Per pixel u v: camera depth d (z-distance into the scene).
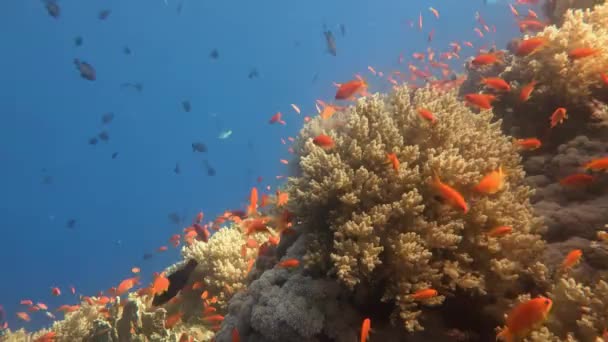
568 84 4.71
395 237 3.14
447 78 10.30
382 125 3.79
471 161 3.52
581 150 4.31
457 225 3.09
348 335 2.97
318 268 3.27
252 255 6.25
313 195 3.33
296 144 7.52
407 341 2.96
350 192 3.38
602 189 3.83
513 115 5.20
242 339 3.23
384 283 3.14
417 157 3.56
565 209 3.70
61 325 6.84
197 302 5.91
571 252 2.99
